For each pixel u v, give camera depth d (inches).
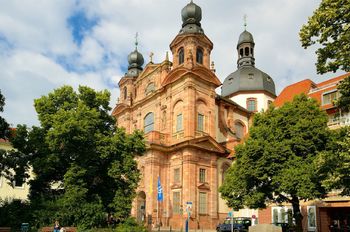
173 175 2059.5
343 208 1460.4
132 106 2593.5
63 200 1191.6
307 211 1519.4
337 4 723.4
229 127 2383.1
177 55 2293.3
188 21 2315.5
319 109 1189.7
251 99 2878.9
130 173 1317.7
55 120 1247.5
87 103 1385.3
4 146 2028.8
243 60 3102.9
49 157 1228.5
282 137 1160.8
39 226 1160.2
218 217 2038.6
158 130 2273.6
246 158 1184.8
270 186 1168.8
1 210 1213.7
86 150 1248.8
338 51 736.3
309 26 766.5
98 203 1238.9
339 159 754.8
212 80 2214.6
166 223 1994.3
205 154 2064.5
